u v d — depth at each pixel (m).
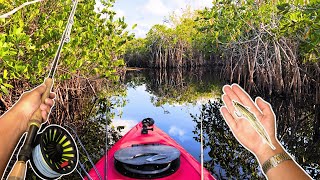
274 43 16.11
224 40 15.95
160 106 15.71
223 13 15.05
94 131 10.96
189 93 20.53
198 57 41.97
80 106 15.45
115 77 11.45
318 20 8.49
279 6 9.67
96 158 7.79
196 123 11.95
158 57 43.97
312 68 16.31
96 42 9.87
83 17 10.42
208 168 7.21
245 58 19.50
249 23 15.64
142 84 26.56
